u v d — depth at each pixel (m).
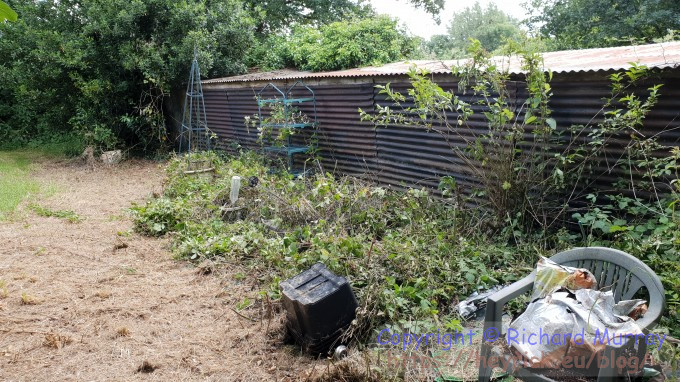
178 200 7.61
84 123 12.98
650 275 2.89
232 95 10.93
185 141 12.98
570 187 5.06
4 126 15.99
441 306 4.18
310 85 8.58
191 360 3.82
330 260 4.52
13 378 3.63
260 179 7.39
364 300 3.92
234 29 12.88
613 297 2.92
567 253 3.26
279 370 3.63
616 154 4.69
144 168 11.91
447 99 5.47
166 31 12.45
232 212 6.89
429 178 6.75
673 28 13.59
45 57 11.94
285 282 3.92
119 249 6.30
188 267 5.66
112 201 8.84
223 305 4.70
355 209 6.10
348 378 3.29
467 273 4.41
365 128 7.69
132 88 12.91
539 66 5.05
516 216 5.14
